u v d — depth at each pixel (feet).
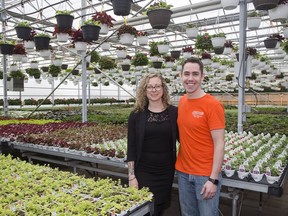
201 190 7.38
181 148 8.02
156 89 8.08
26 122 23.09
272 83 72.13
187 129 7.63
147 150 8.19
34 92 72.08
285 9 11.34
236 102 78.95
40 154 17.62
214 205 7.33
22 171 8.84
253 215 12.18
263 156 11.14
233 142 14.01
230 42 25.36
